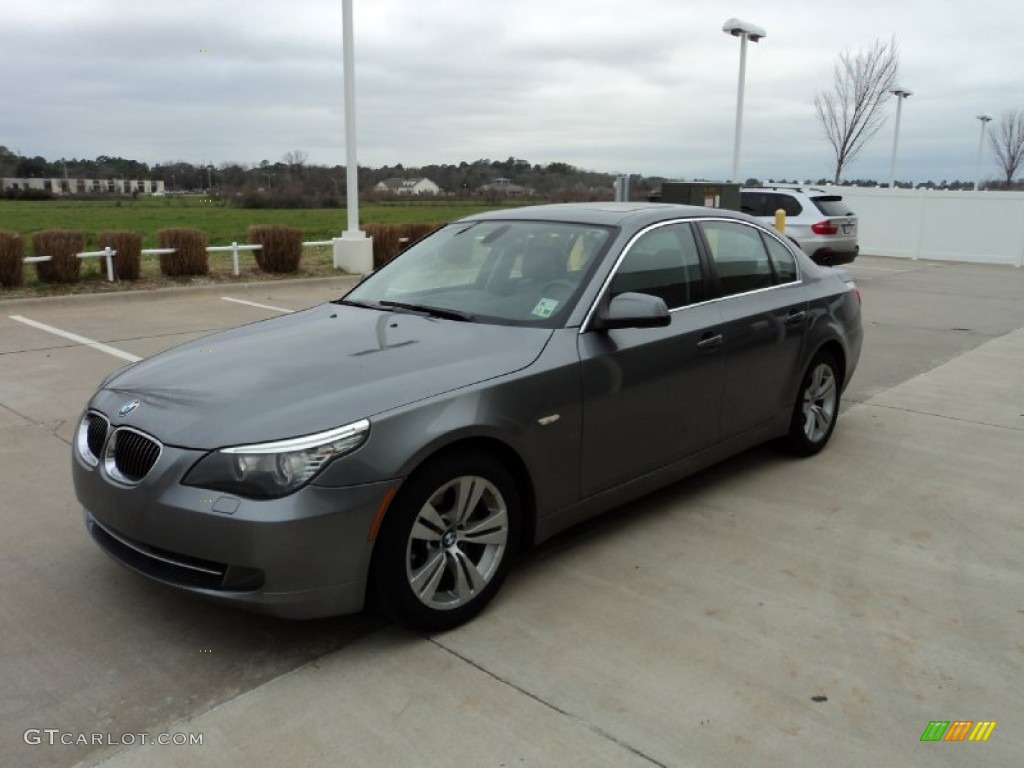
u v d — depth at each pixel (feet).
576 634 10.69
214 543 9.30
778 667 10.00
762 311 15.57
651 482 13.66
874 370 26.45
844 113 93.97
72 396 20.93
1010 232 62.90
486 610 11.27
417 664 10.00
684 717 9.05
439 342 11.92
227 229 90.02
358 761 8.31
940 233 66.23
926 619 11.19
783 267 17.01
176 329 30.09
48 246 37.73
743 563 12.78
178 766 8.21
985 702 9.41
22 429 18.29
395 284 15.03
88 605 11.21
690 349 13.82
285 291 41.52
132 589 11.64
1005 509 15.11
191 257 42.37
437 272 14.71
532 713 9.08
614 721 8.96
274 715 9.00
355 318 13.57
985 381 25.05
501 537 11.15
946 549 13.41
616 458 12.80
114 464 10.41
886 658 10.25
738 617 11.16
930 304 41.70
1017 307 40.73
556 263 13.47
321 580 9.49
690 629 10.84
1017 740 8.77
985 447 18.70
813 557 13.03
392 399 10.11
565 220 14.51
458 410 10.39
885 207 68.49
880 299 43.55
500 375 11.06
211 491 9.37
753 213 49.85
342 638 10.55
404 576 10.09
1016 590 12.06
